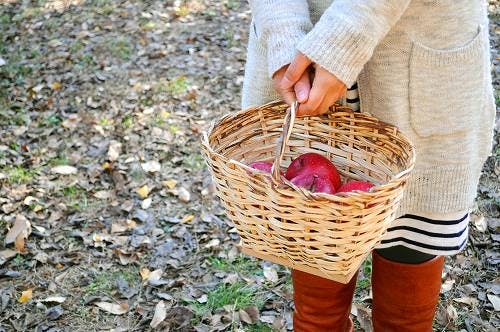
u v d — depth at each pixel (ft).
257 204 3.93
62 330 7.36
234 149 4.79
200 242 8.78
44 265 8.41
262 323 7.28
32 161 10.75
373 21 4.01
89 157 10.91
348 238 3.76
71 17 17.20
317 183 4.21
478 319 7.20
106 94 13.12
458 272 7.93
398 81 4.43
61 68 14.34
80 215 9.39
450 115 4.44
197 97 12.99
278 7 4.52
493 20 15.47
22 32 16.34
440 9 4.24
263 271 8.08
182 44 15.49
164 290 7.93
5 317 7.57
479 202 9.20
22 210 9.47
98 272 8.28
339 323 5.45
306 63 4.13
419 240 4.87
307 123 4.76
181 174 10.34
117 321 7.48
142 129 11.76
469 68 4.35
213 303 7.61
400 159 4.37
